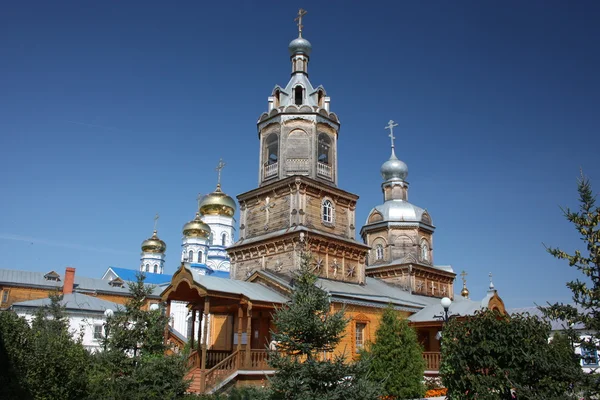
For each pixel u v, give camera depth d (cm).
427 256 5831
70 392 2023
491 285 4219
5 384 1852
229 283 3288
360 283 4316
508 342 1762
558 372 1566
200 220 8906
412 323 4209
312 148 4178
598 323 1408
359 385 1839
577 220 1488
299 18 4747
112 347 2356
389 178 6181
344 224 4297
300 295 2017
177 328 7281
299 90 4475
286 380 1822
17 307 5641
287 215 3984
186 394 2466
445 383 1916
